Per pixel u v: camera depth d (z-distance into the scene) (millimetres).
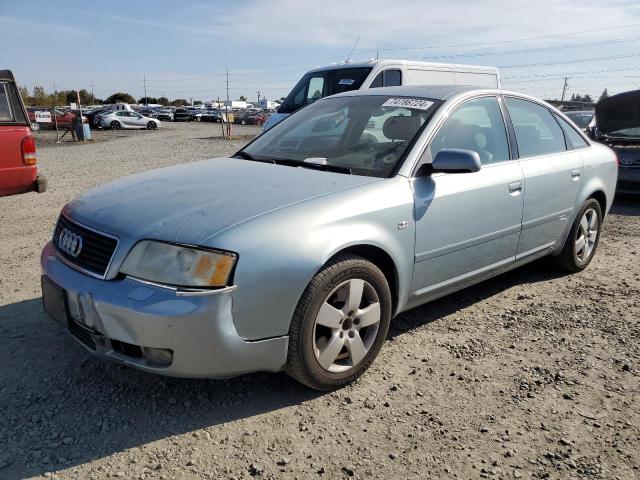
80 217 3000
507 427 2736
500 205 3865
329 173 3377
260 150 4066
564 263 4941
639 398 3021
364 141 3678
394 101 3924
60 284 2809
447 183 3494
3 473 2324
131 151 18266
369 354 3143
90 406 2816
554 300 4422
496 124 4082
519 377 3211
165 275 2543
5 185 6633
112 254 2670
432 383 3129
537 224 4320
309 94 10430
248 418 2764
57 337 3545
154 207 2877
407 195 3242
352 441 2607
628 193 8656
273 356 2734
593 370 3311
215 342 2535
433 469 2430
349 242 2887
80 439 2561
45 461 2404
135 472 2359
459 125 3758
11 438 2549
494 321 3992
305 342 2795
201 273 2512
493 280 4891
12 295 4277
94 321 2652
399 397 2980
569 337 3748
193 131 34906
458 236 3584
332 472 2396
